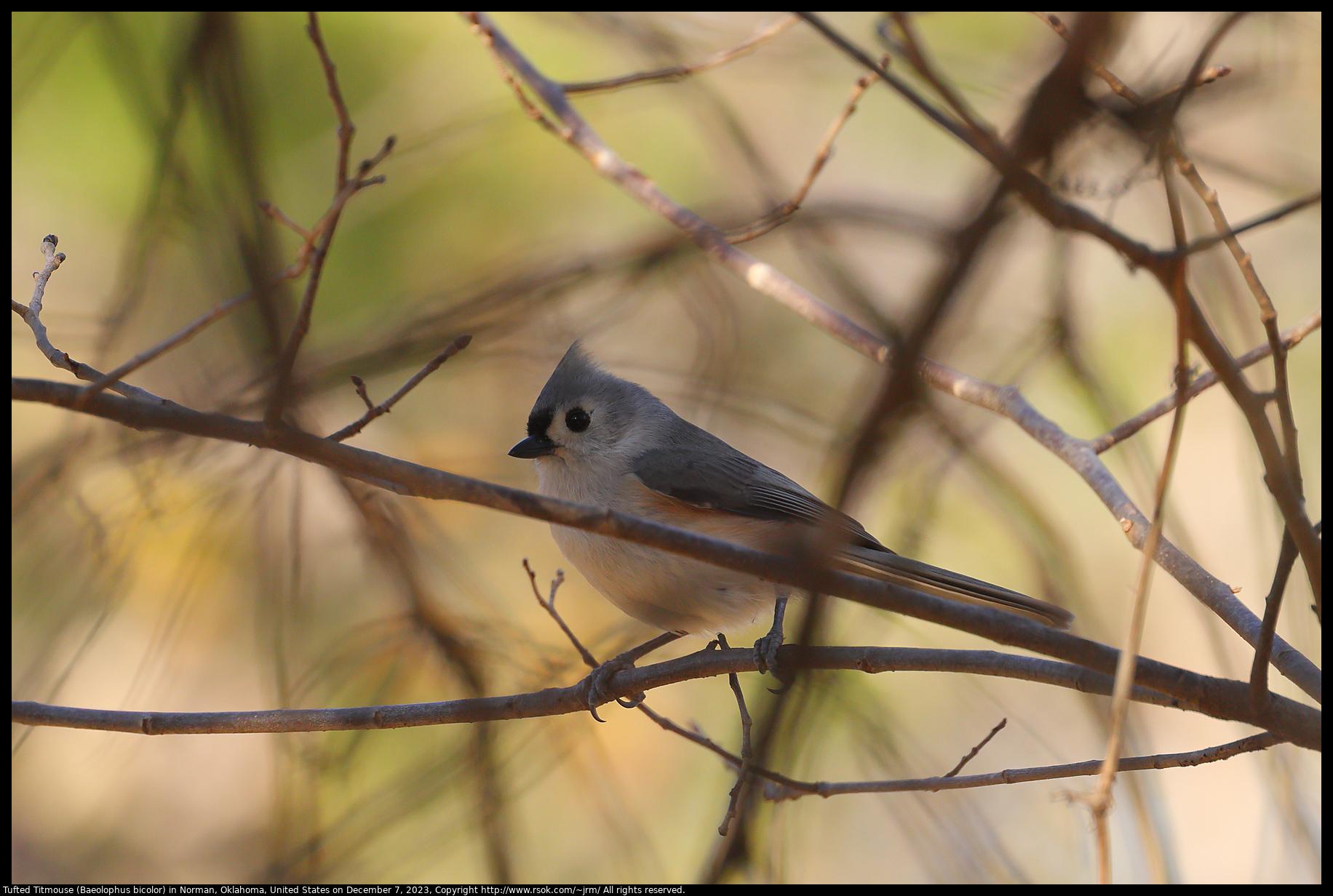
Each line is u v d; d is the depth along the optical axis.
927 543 7.12
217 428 4.01
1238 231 3.95
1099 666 4.05
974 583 6.57
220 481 7.12
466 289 8.15
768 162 9.64
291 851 6.47
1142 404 9.86
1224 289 6.89
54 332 7.45
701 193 10.63
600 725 9.12
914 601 4.14
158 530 7.36
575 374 8.08
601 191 10.63
